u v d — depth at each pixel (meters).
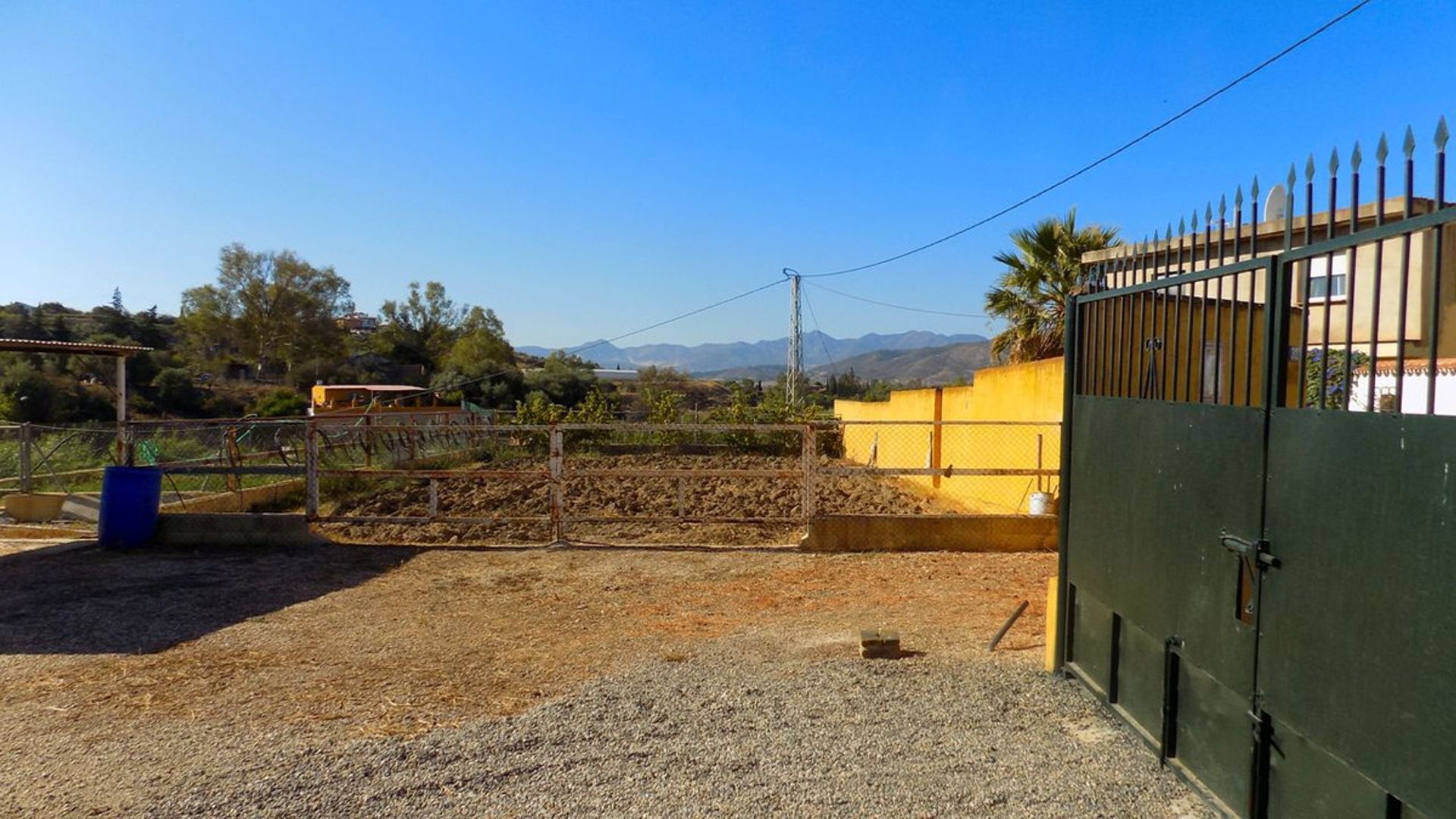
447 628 7.05
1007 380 14.58
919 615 7.46
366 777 4.22
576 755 4.46
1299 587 3.22
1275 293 3.47
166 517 10.47
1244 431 3.60
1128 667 4.78
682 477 10.63
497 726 4.85
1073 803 3.90
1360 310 9.11
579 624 7.18
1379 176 2.97
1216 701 3.87
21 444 13.46
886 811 3.84
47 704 5.28
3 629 6.94
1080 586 5.32
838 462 25.17
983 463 15.56
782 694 5.34
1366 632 2.88
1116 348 5.00
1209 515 3.85
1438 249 2.68
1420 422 2.65
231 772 4.28
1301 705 3.21
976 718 4.91
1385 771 2.79
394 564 9.59
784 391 37.12
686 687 5.49
